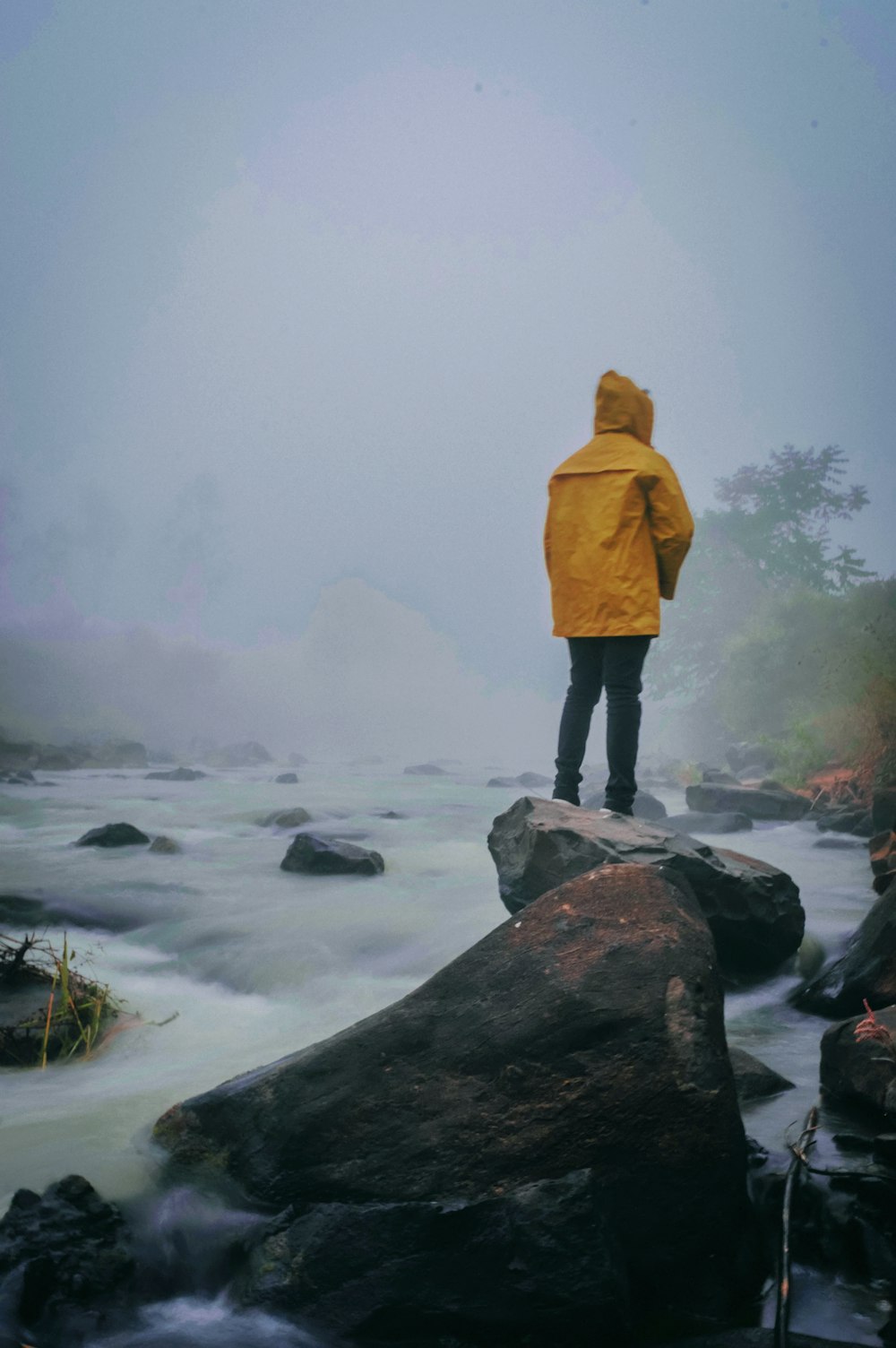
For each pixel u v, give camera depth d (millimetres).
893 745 12680
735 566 34500
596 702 6223
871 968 4684
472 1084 2945
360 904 6887
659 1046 2891
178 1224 2852
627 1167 2750
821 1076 3693
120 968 5707
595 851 5148
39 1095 3822
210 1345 2400
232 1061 4230
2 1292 2434
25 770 20156
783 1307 2461
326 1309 2502
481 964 3250
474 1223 2568
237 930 6215
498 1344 2439
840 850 10234
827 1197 2838
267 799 15734
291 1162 2918
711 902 5223
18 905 6812
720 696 25516
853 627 21922
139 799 15477
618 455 5859
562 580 5953
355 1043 3119
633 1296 2592
